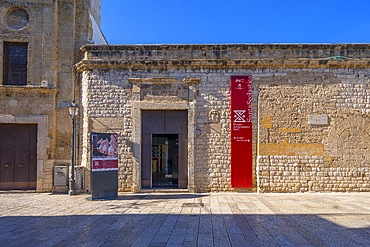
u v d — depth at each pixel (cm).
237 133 1285
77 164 1347
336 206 999
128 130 1302
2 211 929
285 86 1291
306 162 1271
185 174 1309
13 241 634
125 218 832
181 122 1324
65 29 1391
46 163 1327
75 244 612
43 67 1354
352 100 1286
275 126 1280
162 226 748
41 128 1335
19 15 1378
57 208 971
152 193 1270
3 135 1342
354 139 1280
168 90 1306
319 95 1288
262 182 1262
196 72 1309
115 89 1312
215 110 1295
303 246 603
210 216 857
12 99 1334
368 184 1270
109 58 1324
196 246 602
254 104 1294
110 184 1180
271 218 835
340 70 1295
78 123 1360
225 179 1280
